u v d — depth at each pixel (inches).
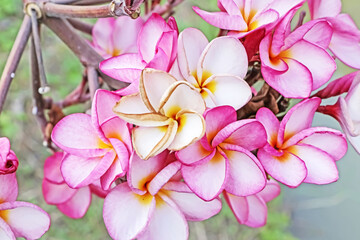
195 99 23.0
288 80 24.6
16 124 69.7
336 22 26.5
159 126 23.1
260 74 25.7
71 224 66.9
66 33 28.4
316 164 24.8
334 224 76.7
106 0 28.6
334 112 26.4
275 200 78.0
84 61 28.6
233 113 23.3
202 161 23.3
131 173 23.4
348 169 78.0
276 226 75.8
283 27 24.3
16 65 28.5
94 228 67.6
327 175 24.7
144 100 22.7
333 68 24.8
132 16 25.0
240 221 27.4
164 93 22.5
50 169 28.4
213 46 24.1
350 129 25.5
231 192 23.8
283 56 25.1
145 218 23.8
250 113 25.2
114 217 23.8
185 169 23.4
